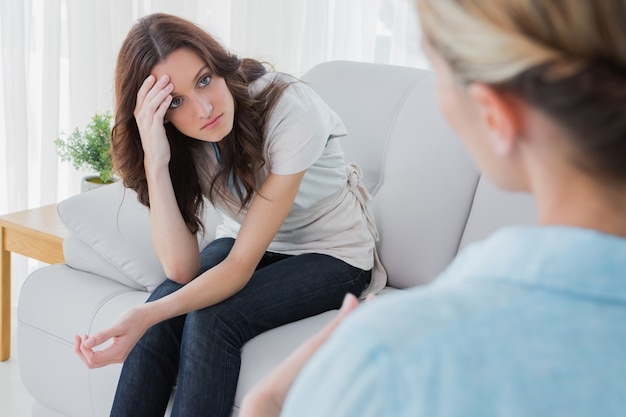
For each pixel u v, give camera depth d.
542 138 0.47
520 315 0.44
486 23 0.46
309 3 2.96
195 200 1.95
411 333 0.45
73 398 2.01
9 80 2.99
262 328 1.77
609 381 0.43
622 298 0.44
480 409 0.43
